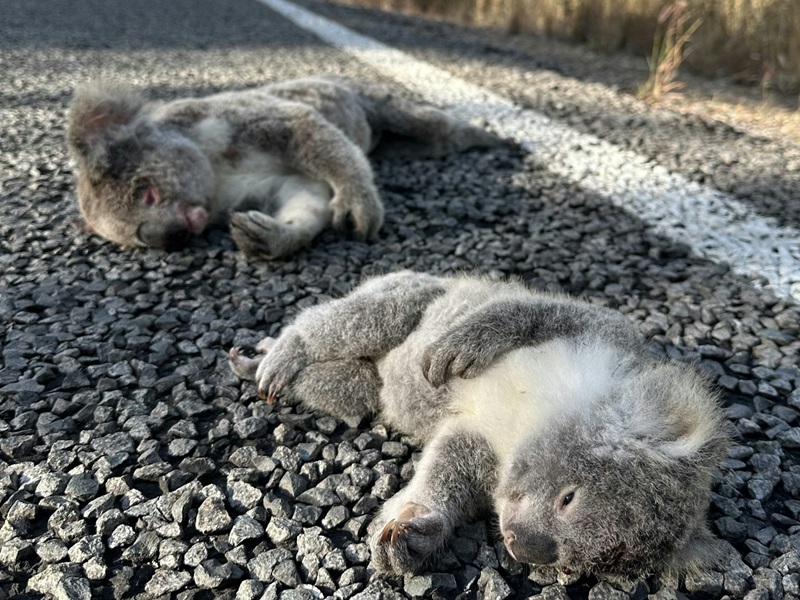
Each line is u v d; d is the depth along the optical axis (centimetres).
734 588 32
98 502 36
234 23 210
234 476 38
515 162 88
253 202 69
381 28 202
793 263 62
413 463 40
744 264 62
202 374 47
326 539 34
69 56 148
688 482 31
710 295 57
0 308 53
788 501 38
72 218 69
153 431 41
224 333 52
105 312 54
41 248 63
